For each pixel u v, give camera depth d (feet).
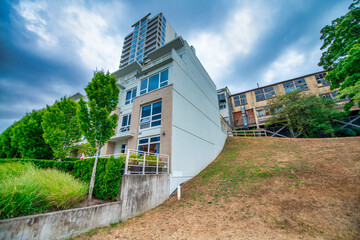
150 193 24.34
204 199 25.04
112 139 45.73
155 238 14.83
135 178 22.16
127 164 21.88
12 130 38.58
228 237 14.57
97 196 20.85
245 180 29.37
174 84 38.86
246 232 15.26
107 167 20.84
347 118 71.05
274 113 79.15
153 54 62.49
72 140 35.73
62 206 15.60
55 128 33.19
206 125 52.29
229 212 20.06
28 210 13.39
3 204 11.83
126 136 41.57
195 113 46.70
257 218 17.84
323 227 14.67
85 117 22.15
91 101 22.45
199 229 16.57
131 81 58.34
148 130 38.29
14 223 10.94
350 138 44.11
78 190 17.31
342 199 18.33
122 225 17.72
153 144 36.11
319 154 34.88
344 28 31.60
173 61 41.06
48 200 14.97
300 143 48.85
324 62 38.32
